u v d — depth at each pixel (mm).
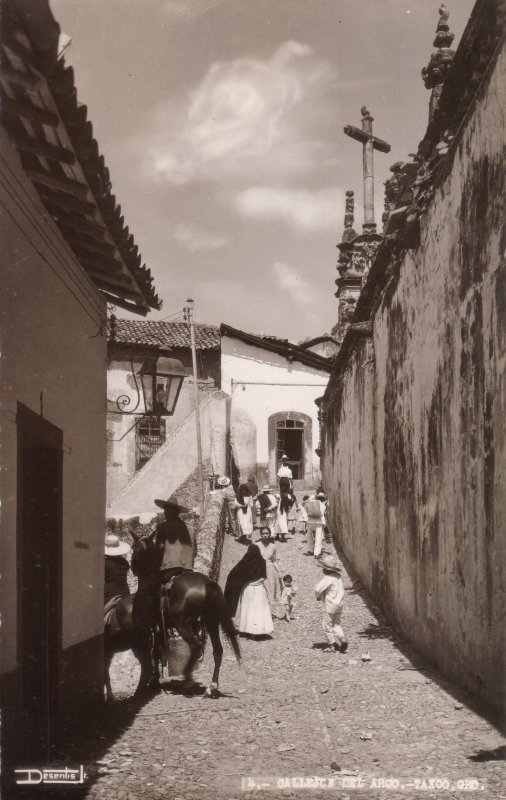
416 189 12086
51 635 7750
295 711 9016
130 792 6211
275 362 37562
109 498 34750
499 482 8281
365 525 18719
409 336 13094
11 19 4824
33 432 7012
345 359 22734
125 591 11039
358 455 20188
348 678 10883
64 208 7582
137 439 35406
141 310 10352
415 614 12578
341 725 8344
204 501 28016
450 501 10320
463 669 9656
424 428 11953
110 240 8016
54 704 7598
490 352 8609
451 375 10289
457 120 10250
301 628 14969
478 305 9070
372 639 13773
